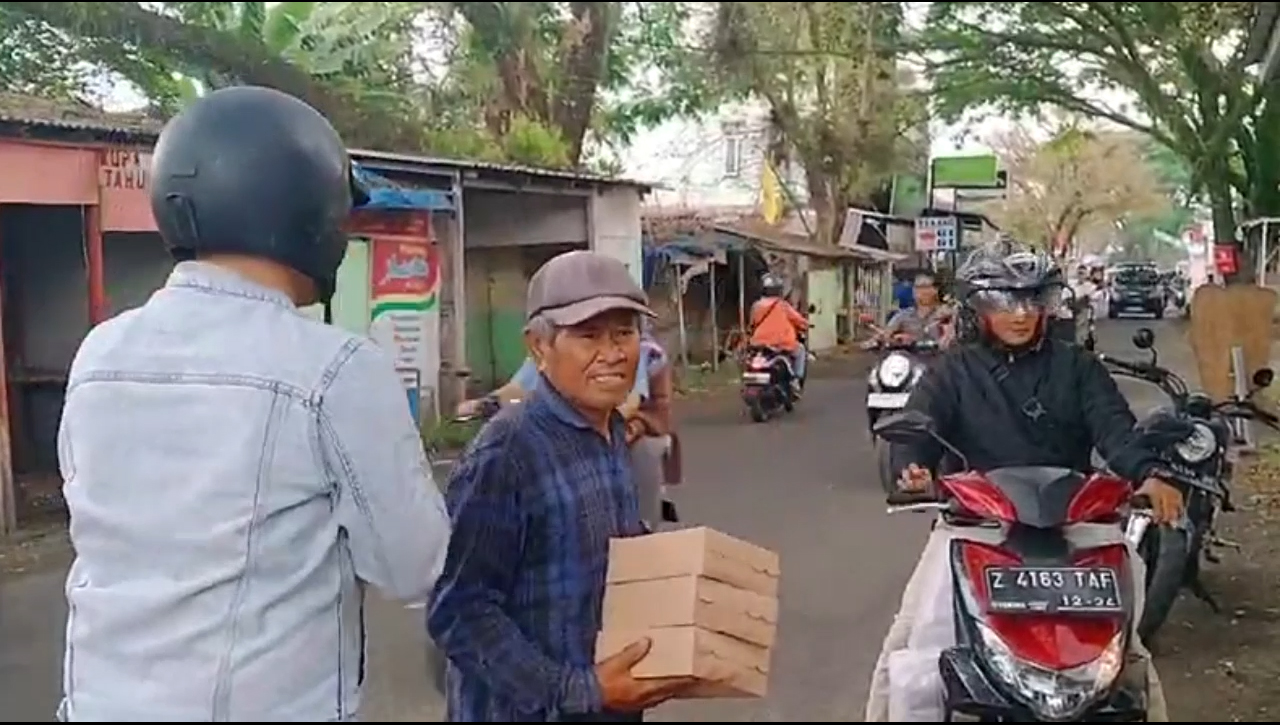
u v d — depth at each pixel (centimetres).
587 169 1228
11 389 705
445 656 189
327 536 159
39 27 766
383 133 1095
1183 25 966
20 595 378
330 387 158
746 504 389
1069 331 303
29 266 727
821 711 219
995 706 238
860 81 1062
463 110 1397
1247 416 383
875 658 259
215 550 153
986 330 278
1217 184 847
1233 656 324
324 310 378
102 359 160
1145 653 261
